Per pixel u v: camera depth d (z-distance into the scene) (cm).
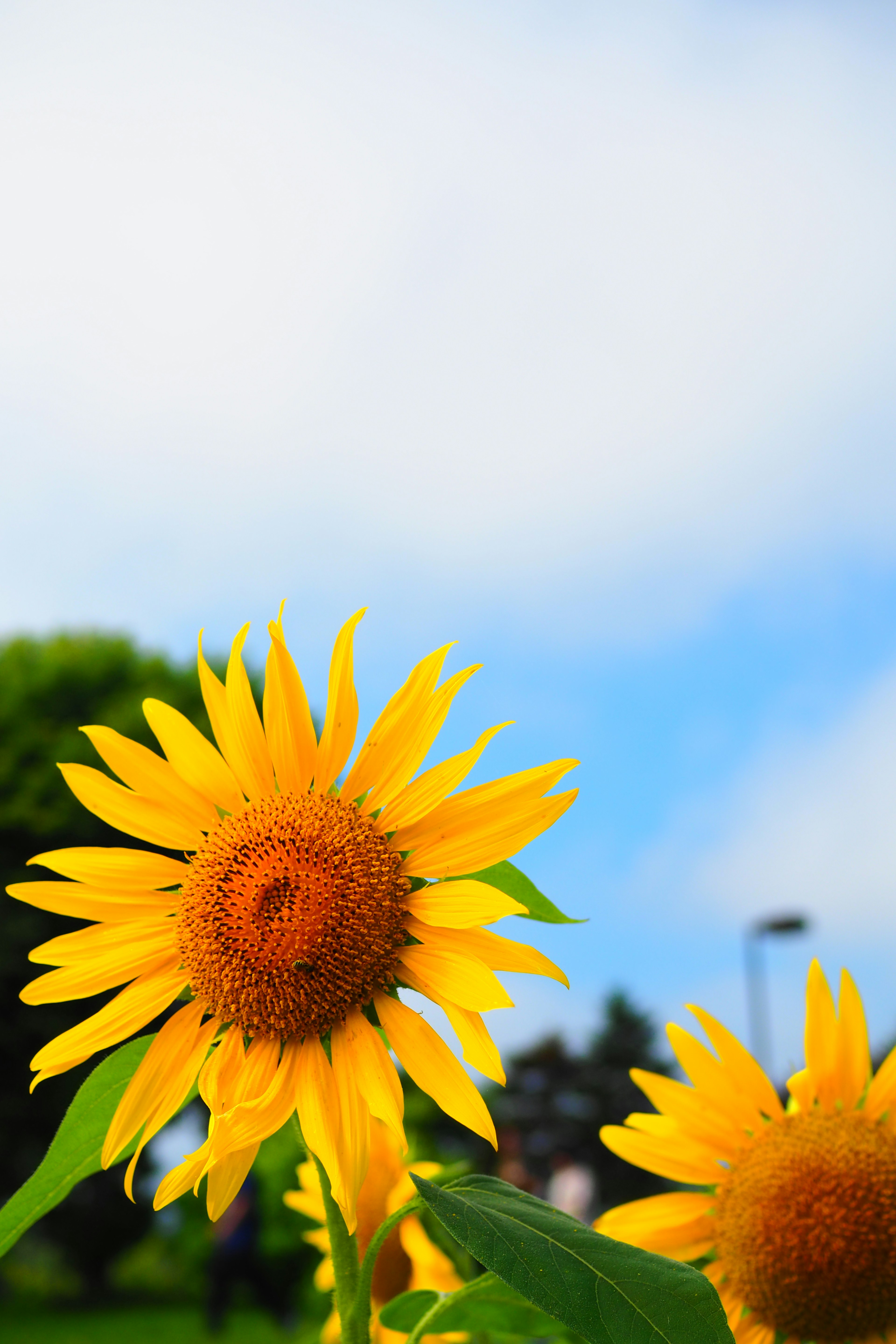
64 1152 61
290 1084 60
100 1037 62
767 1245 70
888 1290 69
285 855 62
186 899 63
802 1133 72
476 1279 62
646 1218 72
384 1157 79
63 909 63
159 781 65
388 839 63
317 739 66
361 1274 56
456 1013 59
